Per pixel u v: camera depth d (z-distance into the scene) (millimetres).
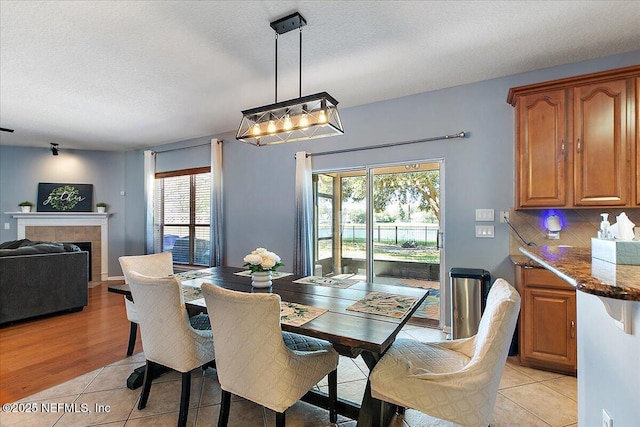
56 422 1929
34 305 3771
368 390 1637
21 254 3748
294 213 4305
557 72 2883
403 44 2498
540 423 1901
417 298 2041
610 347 1256
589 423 1469
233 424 1913
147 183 5715
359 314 1719
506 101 3082
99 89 3297
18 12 2035
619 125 2410
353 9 2068
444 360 1640
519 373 2473
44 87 3229
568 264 1295
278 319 1456
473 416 1305
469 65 2852
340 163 3963
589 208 2559
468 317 2938
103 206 6090
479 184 3193
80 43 2422
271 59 2715
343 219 4020
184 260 5551
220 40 2410
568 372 2436
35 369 2598
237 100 3643
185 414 1847
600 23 2221
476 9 2070
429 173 3516
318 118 2127
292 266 4328
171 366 1897
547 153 2639
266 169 4559
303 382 1583
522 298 2561
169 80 3102
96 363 2703
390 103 3631
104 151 6219
